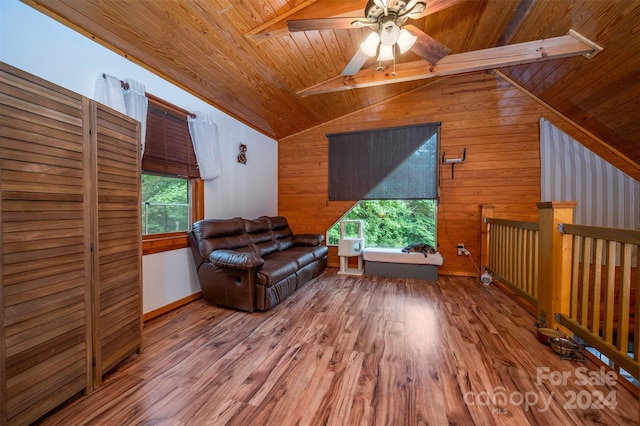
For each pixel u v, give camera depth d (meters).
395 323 2.21
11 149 1.04
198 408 1.27
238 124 3.56
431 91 3.86
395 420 1.19
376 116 4.11
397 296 2.89
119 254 1.57
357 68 2.25
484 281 3.31
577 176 3.34
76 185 1.30
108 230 1.48
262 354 1.74
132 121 1.70
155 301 2.35
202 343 1.89
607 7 2.00
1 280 1.01
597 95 2.78
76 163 1.30
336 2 1.92
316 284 3.37
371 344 1.86
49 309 1.18
